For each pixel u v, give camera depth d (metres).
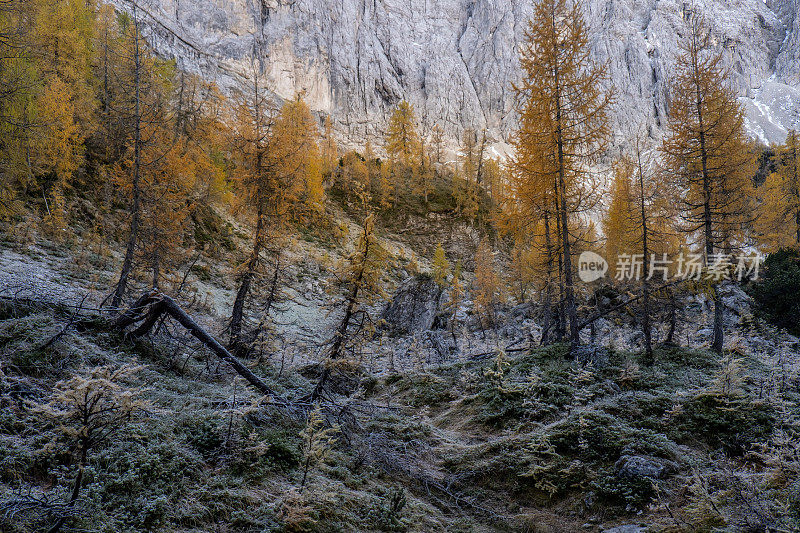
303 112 51.03
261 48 119.31
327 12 137.88
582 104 17.14
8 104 17.66
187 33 105.94
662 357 17.11
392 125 91.81
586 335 26.20
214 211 46.22
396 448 11.91
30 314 11.19
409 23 160.38
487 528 8.96
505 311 40.75
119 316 13.59
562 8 17.61
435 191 87.56
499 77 156.38
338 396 14.84
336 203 75.62
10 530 5.02
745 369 14.77
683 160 20.09
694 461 9.62
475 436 13.15
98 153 38.28
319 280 42.72
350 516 7.84
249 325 22.17
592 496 9.35
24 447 6.43
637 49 163.25
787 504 6.10
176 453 7.70
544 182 18.20
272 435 9.58
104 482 6.43
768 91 184.62
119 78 19.00
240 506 7.06
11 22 15.84
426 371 19.12
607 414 11.72
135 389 5.70
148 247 20.50
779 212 36.44
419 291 36.72
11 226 26.52
